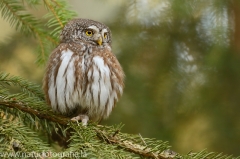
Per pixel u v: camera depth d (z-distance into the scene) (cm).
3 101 820
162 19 1249
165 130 1223
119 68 984
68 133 916
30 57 1269
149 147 793
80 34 1005
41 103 852
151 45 1269
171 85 1244
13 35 1267
